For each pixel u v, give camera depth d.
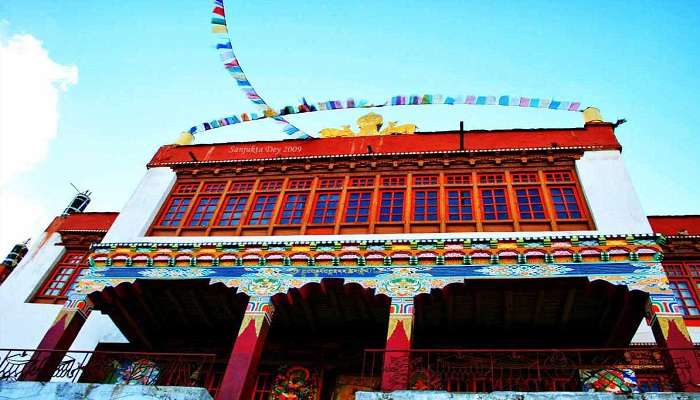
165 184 17.05
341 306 14.43
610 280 12.20
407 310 12.35
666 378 13.16
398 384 10.96
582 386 13.50
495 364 13.89
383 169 16.16
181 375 15.25
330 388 14.62
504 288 12.78
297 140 17.73
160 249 14.53
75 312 13.66
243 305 14.76
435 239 13.39
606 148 15.36
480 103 16.27
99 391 11.54
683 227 16.98
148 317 15.55
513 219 14.07
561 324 14.08
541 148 15.54
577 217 13.95
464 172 15.59
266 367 15.17
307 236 14.41
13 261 21.39
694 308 15.18
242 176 17.02
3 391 11.68
